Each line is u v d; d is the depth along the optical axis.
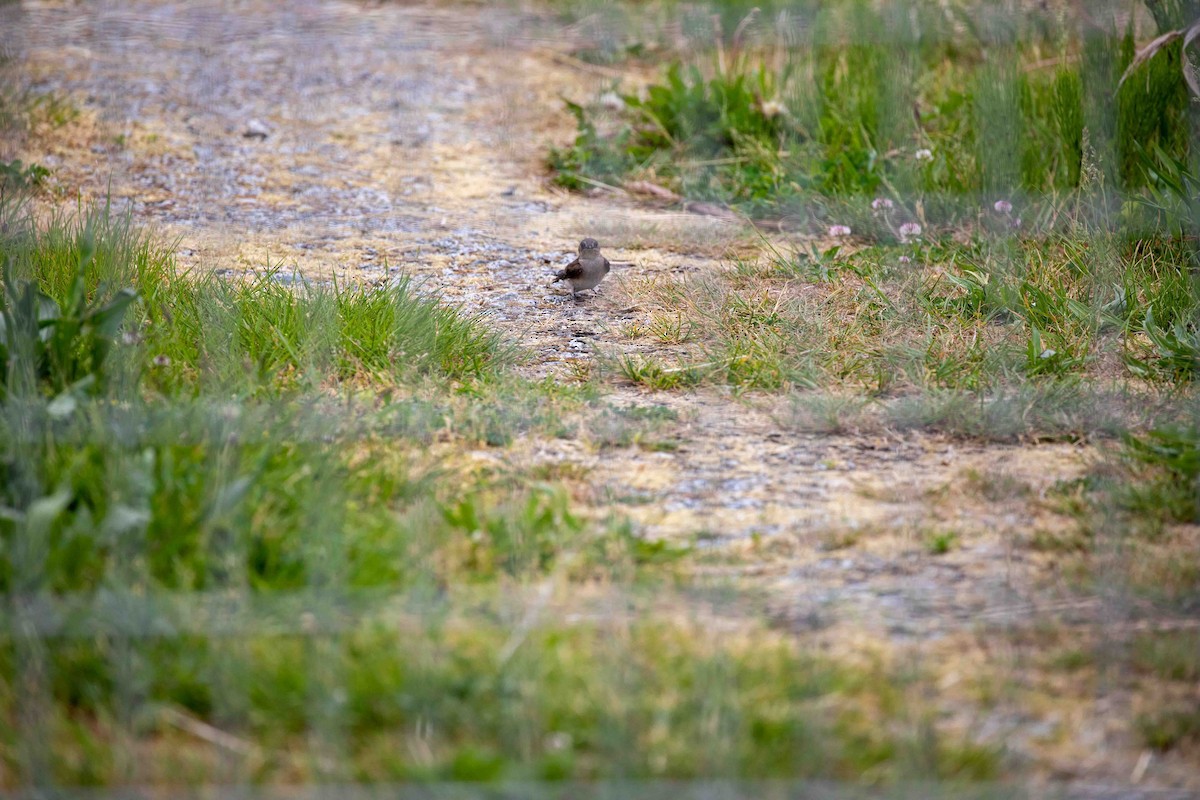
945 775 5.74
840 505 8.50
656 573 7.40
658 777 5.62
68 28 22.41
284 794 5.49
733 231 15.03
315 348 10.44
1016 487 8.70
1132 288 11.98
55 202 14.80
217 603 6.46
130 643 6.25
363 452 8.77
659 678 6.18
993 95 15.70
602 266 12.64
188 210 15.07
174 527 7.03
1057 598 7.28
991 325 11.75
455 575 7.21
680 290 12.79
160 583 6.70
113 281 11.31
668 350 11.56
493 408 9.74
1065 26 17.56
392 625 6.50
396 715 5.98
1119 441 9.45
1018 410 9.80
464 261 14.02
